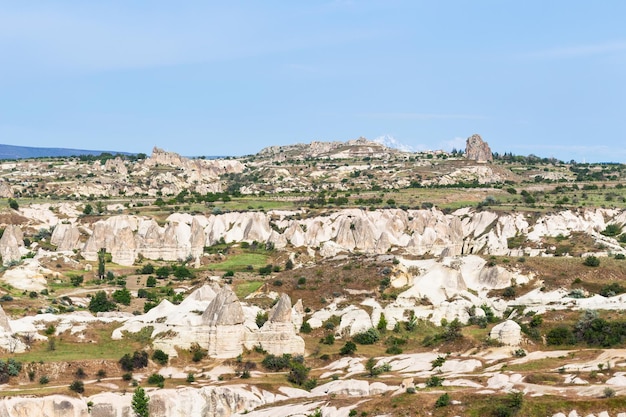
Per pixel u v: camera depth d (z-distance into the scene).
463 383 130.25
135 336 154.88
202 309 162.50
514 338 153.62
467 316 179.00
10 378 136.00
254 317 171.12
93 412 128.62
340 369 150.25
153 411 131.38
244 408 134.38
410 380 133.75
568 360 140.88
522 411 113.94
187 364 148.62
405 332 173.88
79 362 142.38
